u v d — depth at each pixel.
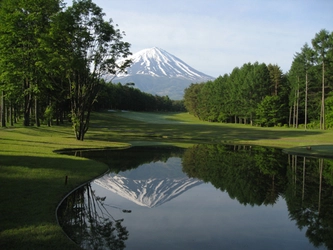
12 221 8.71
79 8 29.06
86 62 29.95
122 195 13.51
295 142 39.22
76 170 16.69
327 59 62.47
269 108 78.38
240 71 96.88
